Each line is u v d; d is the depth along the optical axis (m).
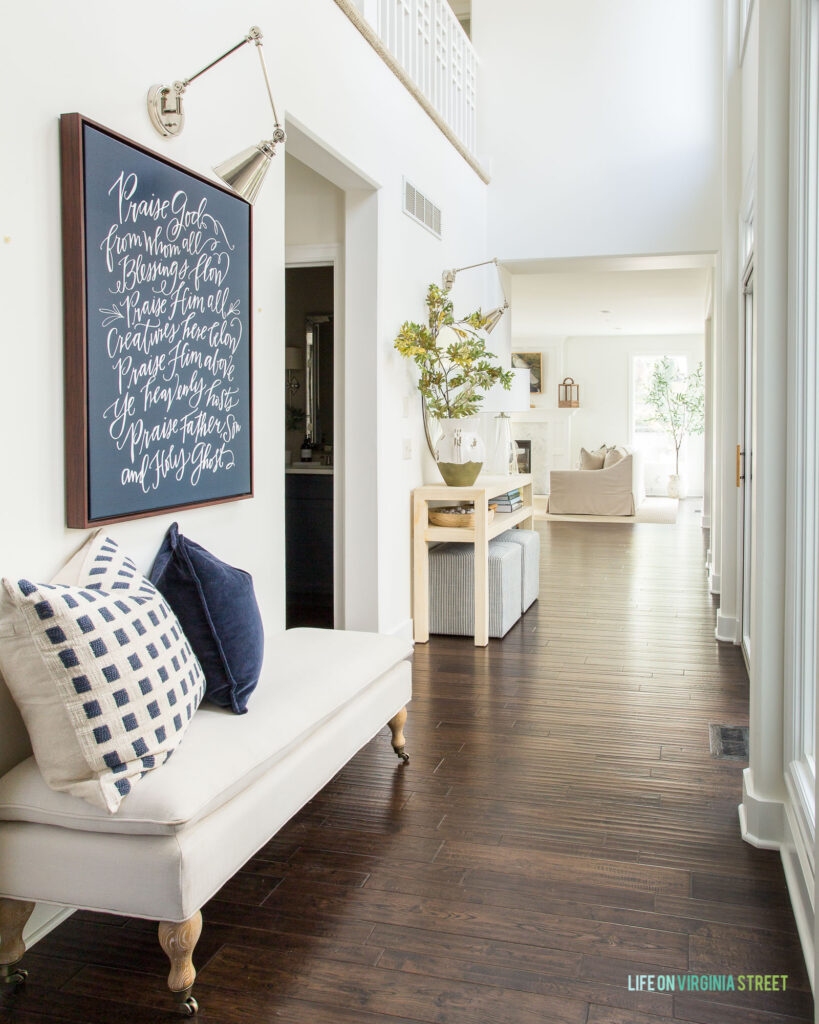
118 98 2.24
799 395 2.39
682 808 2.78
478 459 4.98
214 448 2.65
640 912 2.17
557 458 15.37
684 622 5.54
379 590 4.44
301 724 2.27
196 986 1.89
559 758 3.21
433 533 4.93
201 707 2.26
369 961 1.97
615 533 10.03
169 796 1.76
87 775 1.79
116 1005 1.83
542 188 6.71
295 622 5.34
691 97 6.43
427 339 4.60
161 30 2.41
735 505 5.03
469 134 6.48
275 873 2.37
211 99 2.69
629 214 6.57
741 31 5.06
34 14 1.94
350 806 2.80
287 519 5.86
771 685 2.53
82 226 2.03
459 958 1.98
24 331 1.93
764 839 2.52
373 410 4.38
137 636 1.90
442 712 3.74
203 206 2.55
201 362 2.57
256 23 2.98
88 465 2.08
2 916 1.86
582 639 5.08
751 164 4.09
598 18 6.57
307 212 4.61
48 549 2.02
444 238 5.57
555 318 12.64
